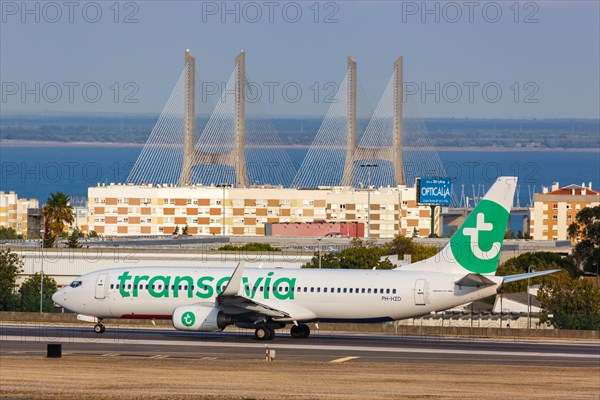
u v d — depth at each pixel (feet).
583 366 563.89
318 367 534.37
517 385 484.33
